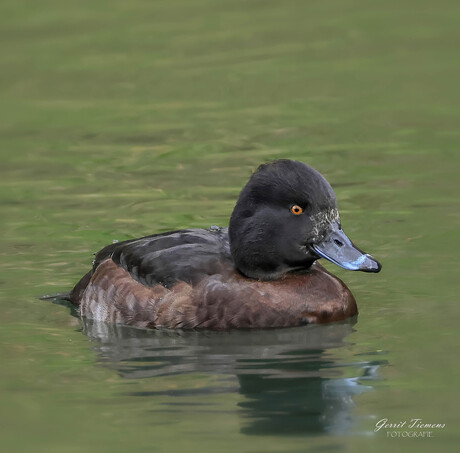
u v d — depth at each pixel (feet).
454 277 38.47
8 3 84.17
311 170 34.37
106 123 60.34
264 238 34.63
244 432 26.71
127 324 35.47
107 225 44.65
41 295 38.34
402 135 56.44
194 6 84.28
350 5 84.02
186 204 46.91
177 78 68.33
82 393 29.66
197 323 34.55
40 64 71.46
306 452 25.50
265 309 34.45
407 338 33.19
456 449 25.54
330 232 34.19
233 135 57.21
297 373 30.68
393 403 28.25
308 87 65.82
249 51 73.31
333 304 34.86
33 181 51.06
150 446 26.05
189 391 29.60
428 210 45.29
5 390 29.94
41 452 25.89
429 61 69.97
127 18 81.00
